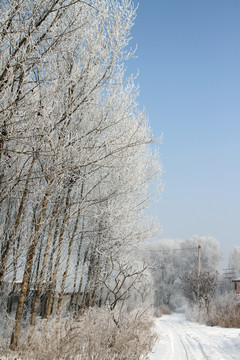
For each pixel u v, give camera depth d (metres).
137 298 26.23
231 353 10.09
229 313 22.08
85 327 6.68
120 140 7.94
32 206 8.15
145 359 8.15
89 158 6.86
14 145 6.21
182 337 15.10
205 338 14.29
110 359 6.29
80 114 7.94
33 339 6.22
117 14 7.00
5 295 8.69
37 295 8.45
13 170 6.77
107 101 8.18
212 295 28.55
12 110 4.64
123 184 9.81
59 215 9.26
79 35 6.98
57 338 5.82
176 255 61.44
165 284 56.47
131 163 10.43
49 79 5.52
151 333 11.77
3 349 6.36
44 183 7.89
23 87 5.28
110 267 12.86
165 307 49.53
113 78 7.20
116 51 7.02
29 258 7.32
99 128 7.75
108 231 10.91
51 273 8.85
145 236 11.99
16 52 5.11
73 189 9.05
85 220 10.45
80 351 6.03
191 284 30.94
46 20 5.67
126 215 10.81
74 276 10.33
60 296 9.19
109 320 7.67
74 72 6.70
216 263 59.56
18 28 5.17
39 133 5.30
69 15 6.37
